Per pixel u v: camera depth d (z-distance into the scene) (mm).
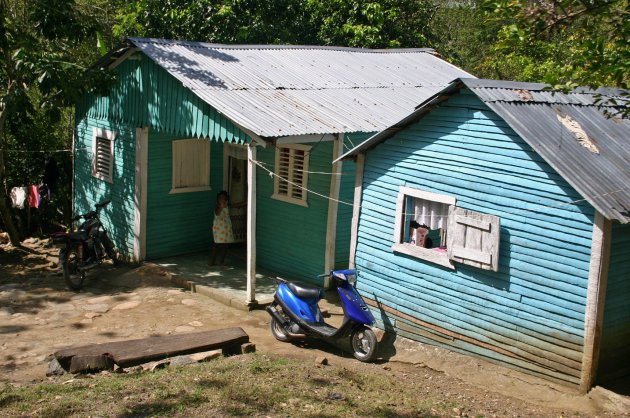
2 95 13641
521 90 8766
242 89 11906
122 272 13102
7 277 12844
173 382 7477
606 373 7961
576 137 8219
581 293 7621
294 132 10656
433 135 9125
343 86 13547
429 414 6926
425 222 9461
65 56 14250
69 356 8180
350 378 8062
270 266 13188
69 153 16734
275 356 8852
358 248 10359
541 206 7941
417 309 9477
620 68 7031
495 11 7336
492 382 8258
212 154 14281
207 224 14453
